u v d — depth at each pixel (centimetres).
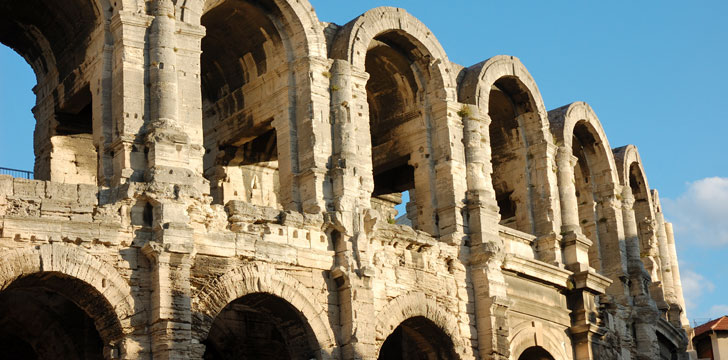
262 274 4597
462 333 5291
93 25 4772
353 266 4838
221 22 5234
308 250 4775
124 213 4316
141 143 4475
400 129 5759
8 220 4078
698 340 9606
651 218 7450
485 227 5494
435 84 5675
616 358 6319
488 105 6222
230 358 5297
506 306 5422
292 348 4781
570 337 6025
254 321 5369
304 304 4703
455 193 5503
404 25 5569
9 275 4028
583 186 6850
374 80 5831
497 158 6338
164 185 4375
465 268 5425
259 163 5706
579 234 6138
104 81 4591
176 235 4322
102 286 4203
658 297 7200
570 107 6600
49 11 4950
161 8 4625
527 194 6191
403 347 5650
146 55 4584
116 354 4219
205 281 4447
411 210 5856
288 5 5116
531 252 6016
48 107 5200
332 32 5406
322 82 5106
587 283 6022
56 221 4172
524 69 6225
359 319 4778
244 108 5359
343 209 4897
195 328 4350
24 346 4972
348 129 5059
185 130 4591
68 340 4688
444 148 5588
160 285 4256
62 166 5159
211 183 5541
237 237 4566
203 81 5616
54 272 4125
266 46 5244
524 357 5969
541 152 6216
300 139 5047
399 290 5069
